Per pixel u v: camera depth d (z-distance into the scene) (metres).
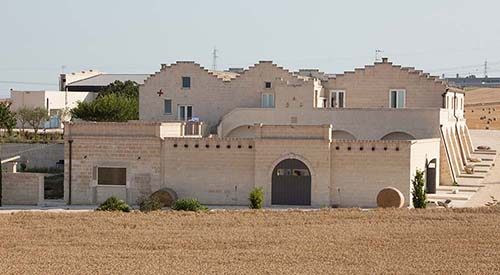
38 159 126.75
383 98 127.19
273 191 98.12
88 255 61.38
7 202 100.88
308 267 57.38
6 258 60.19
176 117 129.75
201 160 99.44
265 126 98.06
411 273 55.69
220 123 120.75
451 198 102.75
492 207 86.12
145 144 100.25
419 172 92.25
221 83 128.25
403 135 115.56
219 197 99.25
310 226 74.31
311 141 97.06
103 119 151.25
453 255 61.38
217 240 67.38
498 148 175.25
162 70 130.25
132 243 66.25
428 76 125.25
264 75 126.94
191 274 54.97
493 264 58.25
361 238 68.25
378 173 95.81
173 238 68.31
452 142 126.81
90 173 101.06
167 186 99.94
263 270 56.38
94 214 82.12
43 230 72.06
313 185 97.12
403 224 75.19
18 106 194.62
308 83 121.25
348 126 116.44
